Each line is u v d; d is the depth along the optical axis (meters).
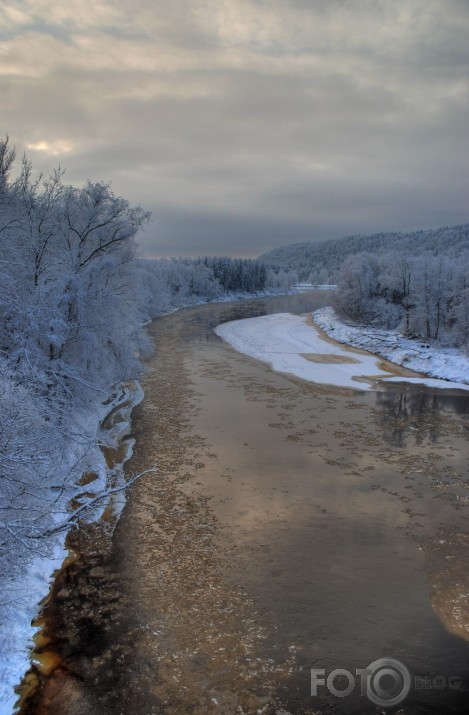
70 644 9.96
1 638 9.71
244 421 23.98
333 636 10.22
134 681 9.12
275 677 9.21
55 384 18.62
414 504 15.70
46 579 11.89
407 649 9.90
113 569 12.38
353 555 12.96
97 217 22.72
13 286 17.47
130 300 28.59
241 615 10.79
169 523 14.49
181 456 19.44
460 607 11.08
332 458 19.41
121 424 23.27
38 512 10.80
